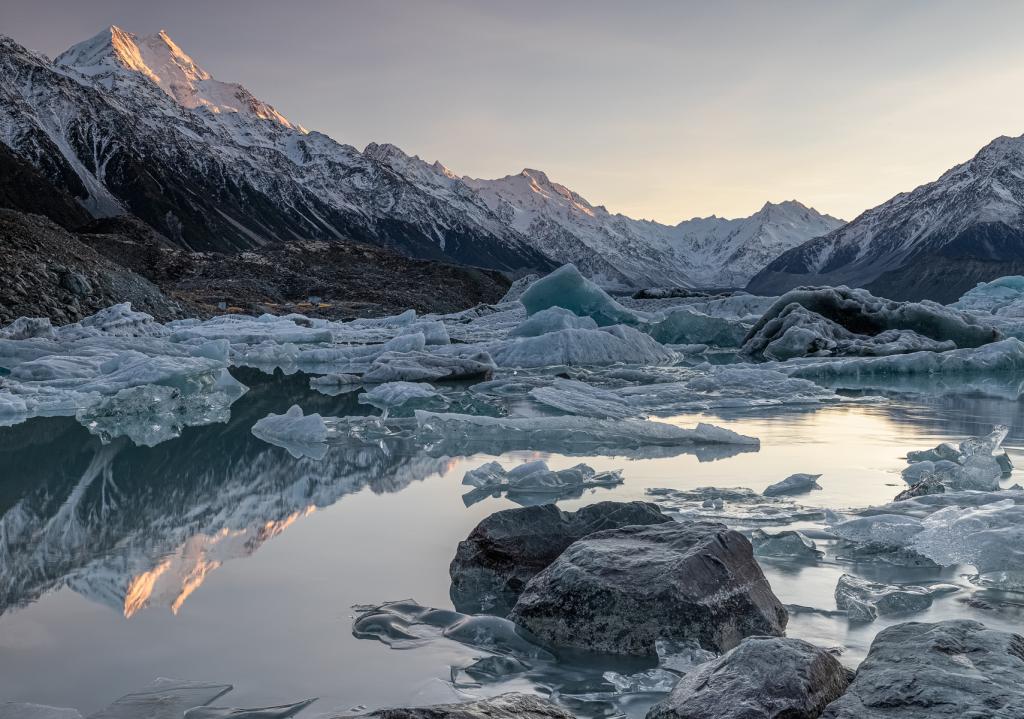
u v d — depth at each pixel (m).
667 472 6.72
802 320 23.78
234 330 30.94
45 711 2.55
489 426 8.70
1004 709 2.23
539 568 3.91
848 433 9.09
